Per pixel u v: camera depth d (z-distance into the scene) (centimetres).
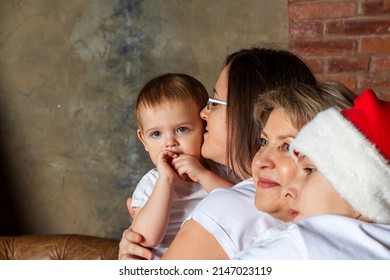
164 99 158
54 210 352
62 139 345
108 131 341
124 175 344
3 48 338
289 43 317
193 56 328
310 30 313
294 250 83
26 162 348
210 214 113
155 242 141
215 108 144
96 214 351
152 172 162
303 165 96
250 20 320
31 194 351
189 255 113
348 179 85
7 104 344
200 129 161
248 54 141
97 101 339
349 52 311
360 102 90
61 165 347
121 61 333
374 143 86
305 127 93
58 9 332
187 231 115
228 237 111
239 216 113
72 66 337
